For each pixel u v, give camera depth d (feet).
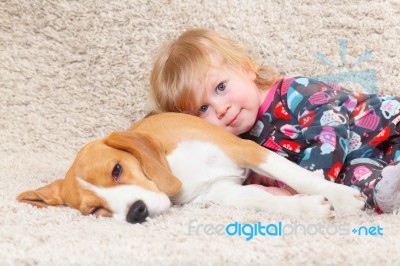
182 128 6.13
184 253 4.33
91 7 8.71
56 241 4.66
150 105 7.90
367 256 4.19
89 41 8.64
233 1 8.61
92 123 8.41
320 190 5.56
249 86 6.76
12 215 5.36
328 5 8.59
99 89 8.53
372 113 6.67
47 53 8.68
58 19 8.72
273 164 5.84
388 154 6.66
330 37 8.48
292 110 6.63
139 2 8.68
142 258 4.29
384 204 5.26
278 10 8.59
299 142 6.65
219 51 6.89
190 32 7.26
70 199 5.64
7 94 8.54
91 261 4.29
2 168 7.47
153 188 5.49
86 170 5.54
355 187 5.98
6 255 4.40
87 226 5.04
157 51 8.06
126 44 8.59
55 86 8.57
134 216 5.18
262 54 8.43
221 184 5.99
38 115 8.47
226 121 6.68
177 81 6.87
